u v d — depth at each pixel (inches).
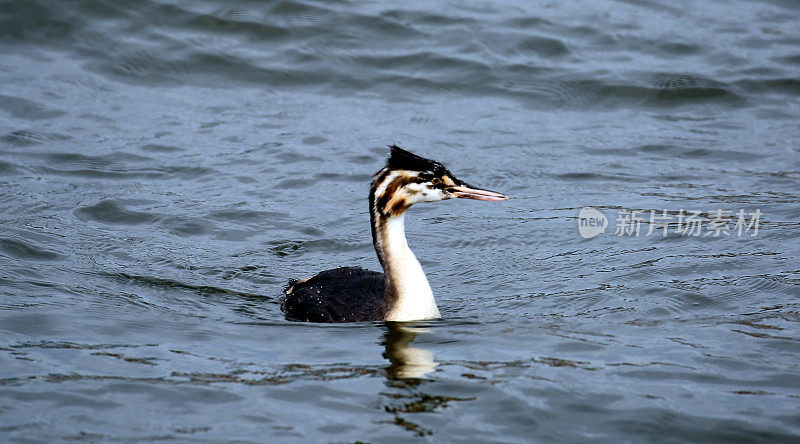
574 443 333.7
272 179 668.7
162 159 690.2
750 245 557.0
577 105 816.3
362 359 408.2
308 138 737.6
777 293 487.2
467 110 801.6
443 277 534.0
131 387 370.6
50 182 642.2
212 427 340.2
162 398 362.3
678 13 986.1
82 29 863.7
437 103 812.6
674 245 564.1
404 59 866.1
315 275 518.6
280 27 890.7
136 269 527.8
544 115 797.9
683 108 815.1
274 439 332.5
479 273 537.3
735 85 842.8
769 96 829.8
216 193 641.6
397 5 940.6
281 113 782.5
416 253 570.6
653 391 371.9
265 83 829.8
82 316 449.1
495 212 629.0
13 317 438.9
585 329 445.1
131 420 343.3
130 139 717.9
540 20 940.0
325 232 596.1
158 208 613.3
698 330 440.5
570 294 497.4
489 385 377.4
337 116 780.6
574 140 749.3
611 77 848.3
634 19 962.1
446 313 475.8
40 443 323.3
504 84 840.9
